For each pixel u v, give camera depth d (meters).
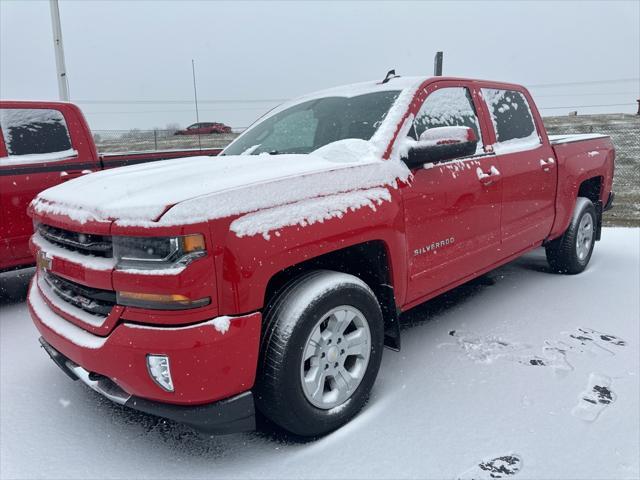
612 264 5.34
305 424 2.34
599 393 2.72
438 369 3.05
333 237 2.39
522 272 5.13
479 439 2.36
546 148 4.31
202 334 2.01
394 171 2.81
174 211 2.01
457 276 3.35
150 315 2.02
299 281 2.36
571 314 3.88
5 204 4.45
